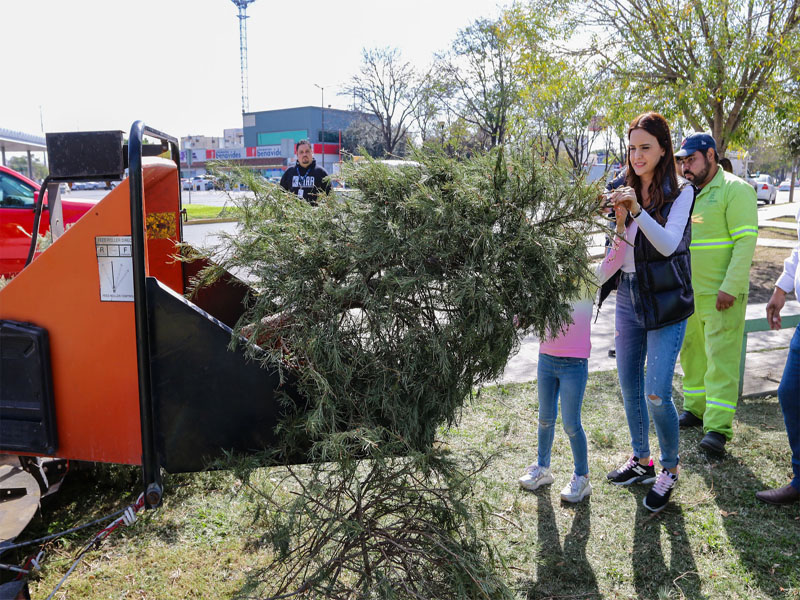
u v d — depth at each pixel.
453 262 1.85
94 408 1.92
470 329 1.78
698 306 3.75
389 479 1.92
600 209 2.02
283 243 1.88
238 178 2.01
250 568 2.58
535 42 10.29
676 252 2.87
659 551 2.74
